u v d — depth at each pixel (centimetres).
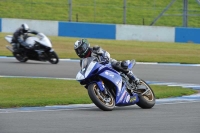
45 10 11562
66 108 3166
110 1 12150
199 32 10062
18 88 4188
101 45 8675
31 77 5000
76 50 3039
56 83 4566
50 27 10250
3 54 7231
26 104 3275
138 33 10112
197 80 5103
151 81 4950
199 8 12112
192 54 7944
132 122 2602
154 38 10125
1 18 10306
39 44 6166
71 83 4600
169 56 7494
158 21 11525
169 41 10106
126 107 3266
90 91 2981
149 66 6225
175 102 3509
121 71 3155
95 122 2586
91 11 11662
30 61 6538
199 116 2834
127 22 11294
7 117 2733
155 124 2542
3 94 3841
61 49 8019
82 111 3019
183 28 10088
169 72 5681
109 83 3062
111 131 2334
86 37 10156
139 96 3170
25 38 6269
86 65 3006
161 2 12300
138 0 12331
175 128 2430
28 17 11156
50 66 5994
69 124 2511
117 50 8088
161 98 3788
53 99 3556
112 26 10106
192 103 3450
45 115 2825
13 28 10288
